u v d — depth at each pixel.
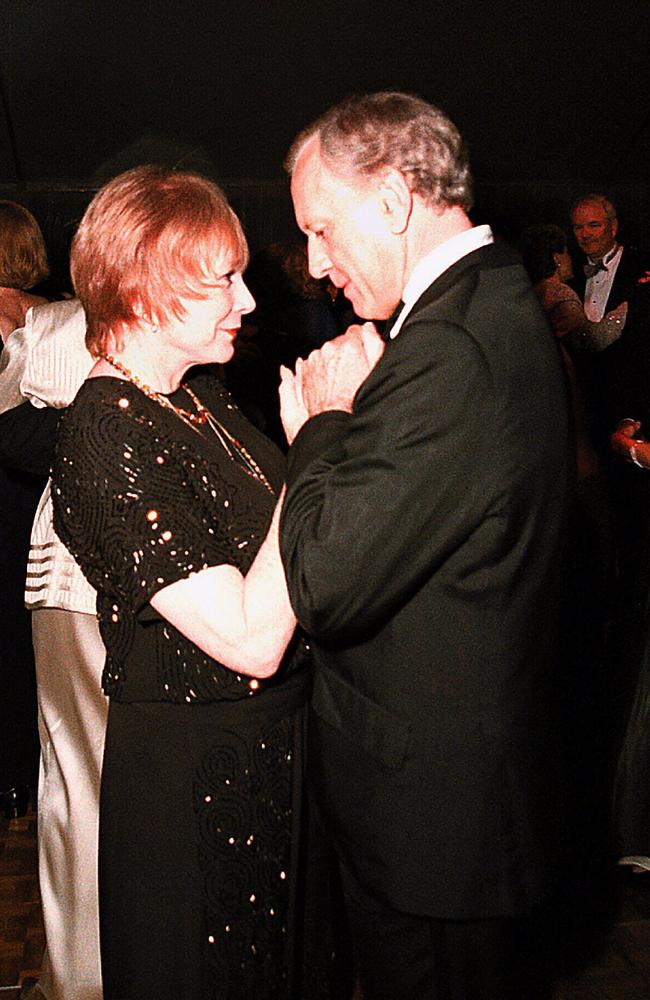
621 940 2.68
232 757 1.68
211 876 1.68
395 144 1.49
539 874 1.58
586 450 3.52
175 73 8.40
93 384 1.62
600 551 3.45
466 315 1.43
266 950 1.74
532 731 1.56
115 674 1.68
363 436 1.42
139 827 1.68
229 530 1.66
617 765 2.69
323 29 8.20
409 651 1.52
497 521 1.45
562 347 3.67
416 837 1.55
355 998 2.37
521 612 1.50
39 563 2.17
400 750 1.54
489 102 8.78
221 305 1.64
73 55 8.19
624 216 9.34
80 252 1.64
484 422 1.40
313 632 1.46
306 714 1.78
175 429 1.64
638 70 8.59
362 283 1.57
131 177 1.64
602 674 3.25
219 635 1.54
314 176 1.53
